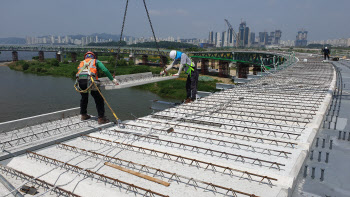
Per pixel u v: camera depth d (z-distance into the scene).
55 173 4.07
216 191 3.54
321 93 9.90
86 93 6.89
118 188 3.61
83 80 6.53
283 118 6.95
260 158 4.58
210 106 8.57
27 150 5.07
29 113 39.88
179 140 5.61
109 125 6.94
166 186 3.69
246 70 91.38
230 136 5.79
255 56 103.56
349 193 3.66
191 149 5.07
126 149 5.17
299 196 3.62
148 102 48.06
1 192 3.64
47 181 3.94
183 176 3.88
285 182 3.71
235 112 7.81
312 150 4.84
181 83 63.47
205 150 5.00
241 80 16.69
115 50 146.38
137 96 53.12
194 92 10.81
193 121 7.00
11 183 3.95
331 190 3.75
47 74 86.56
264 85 12.55
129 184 3.54
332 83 12.23
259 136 5.69
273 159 4.52
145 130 6.37
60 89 58.88
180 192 3.53
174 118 7.37
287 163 4.33
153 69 88.75
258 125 6.54
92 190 3.55
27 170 4.33
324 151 5.09
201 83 71.62
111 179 3.74
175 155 4.62
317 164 4.56
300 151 4.79
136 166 4.36
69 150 5.20
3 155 4.80
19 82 68.44
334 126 6.36
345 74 17.05
